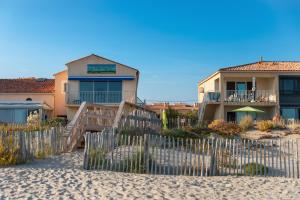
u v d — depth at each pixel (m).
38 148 17.22
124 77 43.06
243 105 41.28
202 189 12.11
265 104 41.06
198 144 15.42
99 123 24.05
